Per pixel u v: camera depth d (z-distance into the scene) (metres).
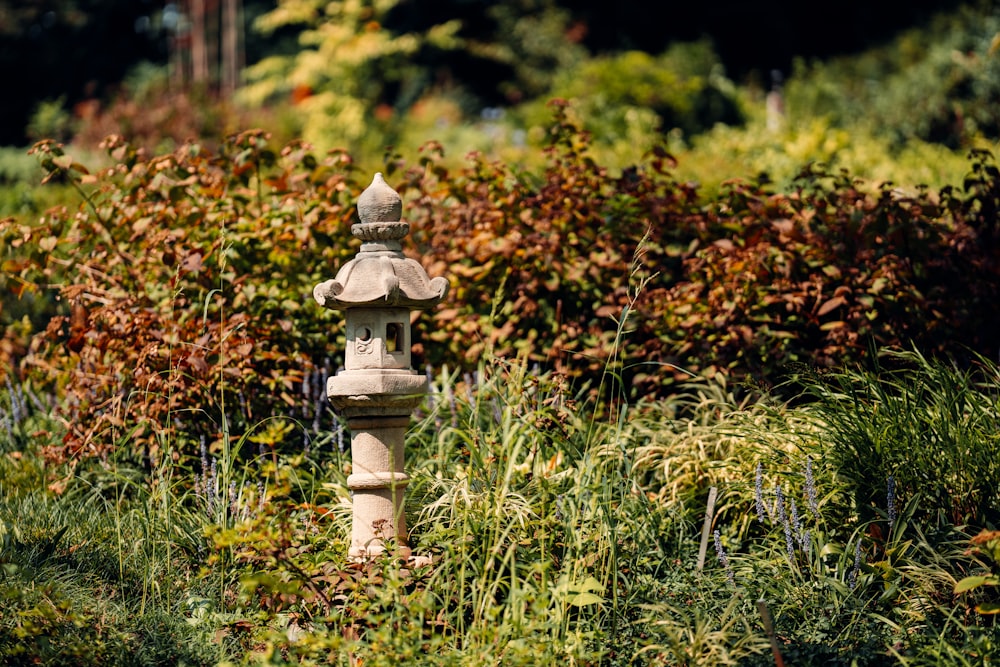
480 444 4.65
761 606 3.77
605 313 5.86
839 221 6.14
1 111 27.09
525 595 3.90
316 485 5.24
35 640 3.89
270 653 3.59
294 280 6.05
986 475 4.47
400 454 4.38
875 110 17.72
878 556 4.48
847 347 5.77
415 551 4.47
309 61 20.78
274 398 5.81
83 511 5.21
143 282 6.05
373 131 19.92
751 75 24.83
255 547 3.96
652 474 5.35
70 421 5.75
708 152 13.52
